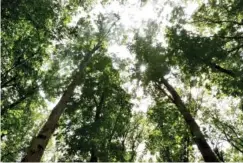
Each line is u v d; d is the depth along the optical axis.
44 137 10.35
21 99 25.59
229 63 15.96
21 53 21.38
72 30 19.69
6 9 13.38
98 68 27.30
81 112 27.47
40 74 25.66
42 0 14.85
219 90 17.89
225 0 16.58
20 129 28.27
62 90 26.64
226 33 15.97
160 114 19.39
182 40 14.90
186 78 18.17
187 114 14.89
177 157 24.55
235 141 24.05
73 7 21.27
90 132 24.05
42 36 19.89
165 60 16.91
